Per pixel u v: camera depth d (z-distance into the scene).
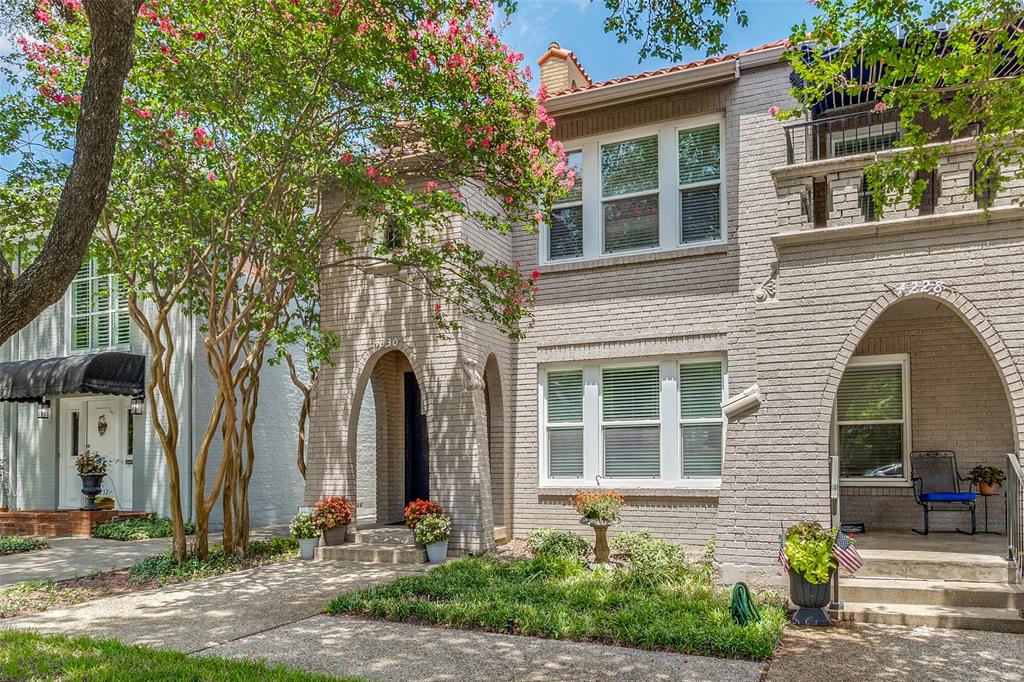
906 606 7.60
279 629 7.36
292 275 11.44
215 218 10.22
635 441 12.09
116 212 10.24
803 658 6.30
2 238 10.66
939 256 8.42
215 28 9.15
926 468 10.55
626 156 12.54
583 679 5.76
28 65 9.66
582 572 9.45
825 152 11.11
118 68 6.07
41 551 13.00
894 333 10.95
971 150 8.42
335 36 8.63
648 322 11.98
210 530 15.08
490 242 12.73
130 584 9.91
